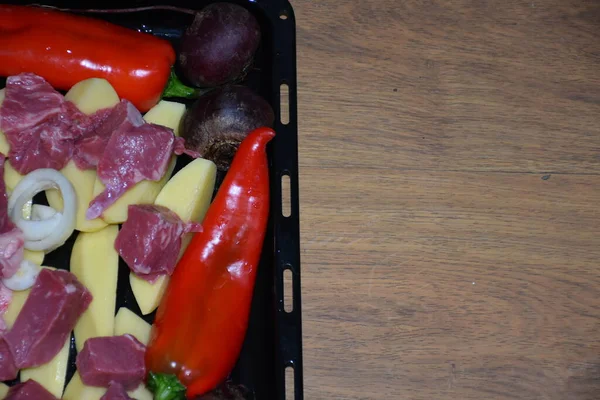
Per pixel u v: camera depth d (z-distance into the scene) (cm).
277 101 68
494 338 67
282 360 64
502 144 71
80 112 68
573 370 67
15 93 68
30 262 66
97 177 68
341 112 70
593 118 72
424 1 73
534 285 68
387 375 66
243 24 69
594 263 69
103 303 67
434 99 71
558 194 70
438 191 69
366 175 69
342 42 71
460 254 68
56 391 66
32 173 67
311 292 67
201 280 66
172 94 71
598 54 73
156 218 65
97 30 70
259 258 68
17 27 69
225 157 70
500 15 74
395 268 68
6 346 65
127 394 65
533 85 72
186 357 65
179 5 71
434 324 67
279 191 67
